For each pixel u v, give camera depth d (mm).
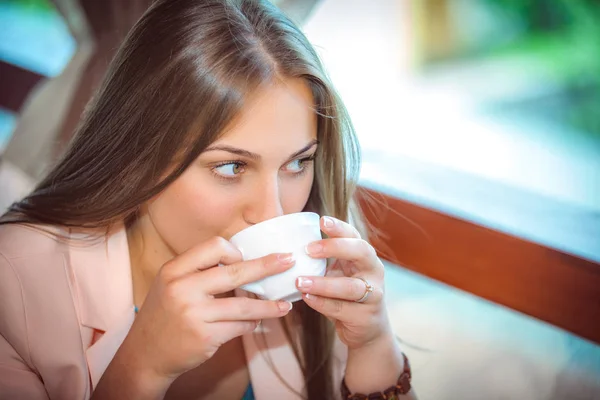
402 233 2080
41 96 2535
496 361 1887
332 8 3395
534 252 1886
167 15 1032
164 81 992
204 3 1022
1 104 2998
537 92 2963
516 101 2904
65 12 2422
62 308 1181
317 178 1244
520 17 3277
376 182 2246
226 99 938
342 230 964
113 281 1205
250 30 994
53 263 1199
